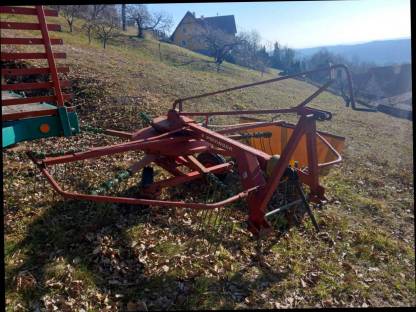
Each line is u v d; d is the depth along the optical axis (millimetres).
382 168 8156
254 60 40250
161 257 4164
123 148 4543
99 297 3553
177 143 5090
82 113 9516
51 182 3857
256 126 5852
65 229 4547
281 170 3871
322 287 3912
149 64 18828
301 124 3848
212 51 37781
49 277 3742
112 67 14555
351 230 5043
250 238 4637
